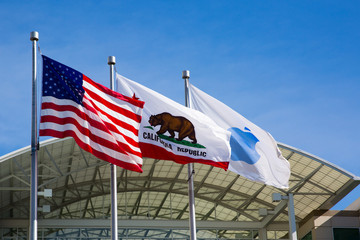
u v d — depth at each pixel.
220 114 22.69
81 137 18.09
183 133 21.00
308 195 41.06
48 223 40.94
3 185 37.12
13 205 40.81
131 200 42.75
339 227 42.41
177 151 20.75
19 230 40.59
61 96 18.22
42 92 18.09
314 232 42.19
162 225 42.41
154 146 20.50
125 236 41.88
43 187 39.94
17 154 32.12
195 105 22.66
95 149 18.27
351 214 42.84
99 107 18.95
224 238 43.41
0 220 40.50
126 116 19.48
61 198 41.69
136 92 21.03
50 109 17.95
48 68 18.39
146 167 40.50
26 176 34.56
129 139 19.25
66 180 40.16
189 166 21.75
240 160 22.28
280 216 44.59
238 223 43.75
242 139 22.55
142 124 20.59
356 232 42.44
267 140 22.94
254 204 44.03
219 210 44.03
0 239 40.03
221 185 42.84
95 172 40.03
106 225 41.75
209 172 41.03
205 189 43.50
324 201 41.47
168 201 43.31
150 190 43.16
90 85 19.00
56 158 35.91
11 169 35.12
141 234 42.19
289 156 36.66
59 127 17.86
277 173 22.77
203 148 21.12
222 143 21.47
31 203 17.02
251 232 43.75
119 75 21.14
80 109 18.36
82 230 41.53
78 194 41.84
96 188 42.00
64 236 41.12
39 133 17.61
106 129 18.61
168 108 21.14
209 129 21.44
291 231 34.09
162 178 42.41
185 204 43.44
